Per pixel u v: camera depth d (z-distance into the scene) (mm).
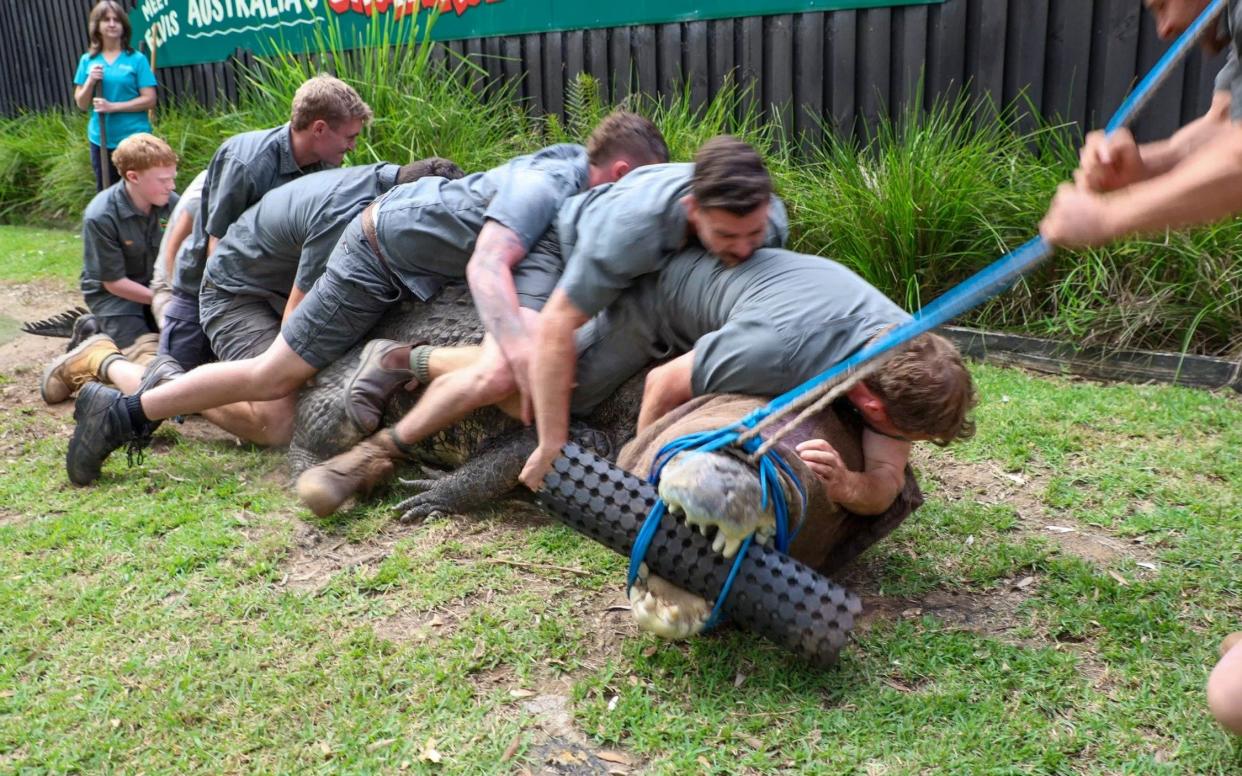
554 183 3746
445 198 3887
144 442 4215
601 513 2736
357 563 3455
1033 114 5965
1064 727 2576
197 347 4926
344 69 7422
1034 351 5211
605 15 7293
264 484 4094
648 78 7234
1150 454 4094
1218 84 2787
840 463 2850
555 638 2977
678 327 3291
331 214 4188
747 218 2918
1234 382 4762
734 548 2562
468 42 8102
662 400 3162
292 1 8938
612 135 3701
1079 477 3934
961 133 6109
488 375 3568
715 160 2906
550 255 3674
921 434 2857
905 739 2547
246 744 2582
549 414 2871
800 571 2680
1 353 6008
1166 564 3314
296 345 4004
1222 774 2402
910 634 2963
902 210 5562
